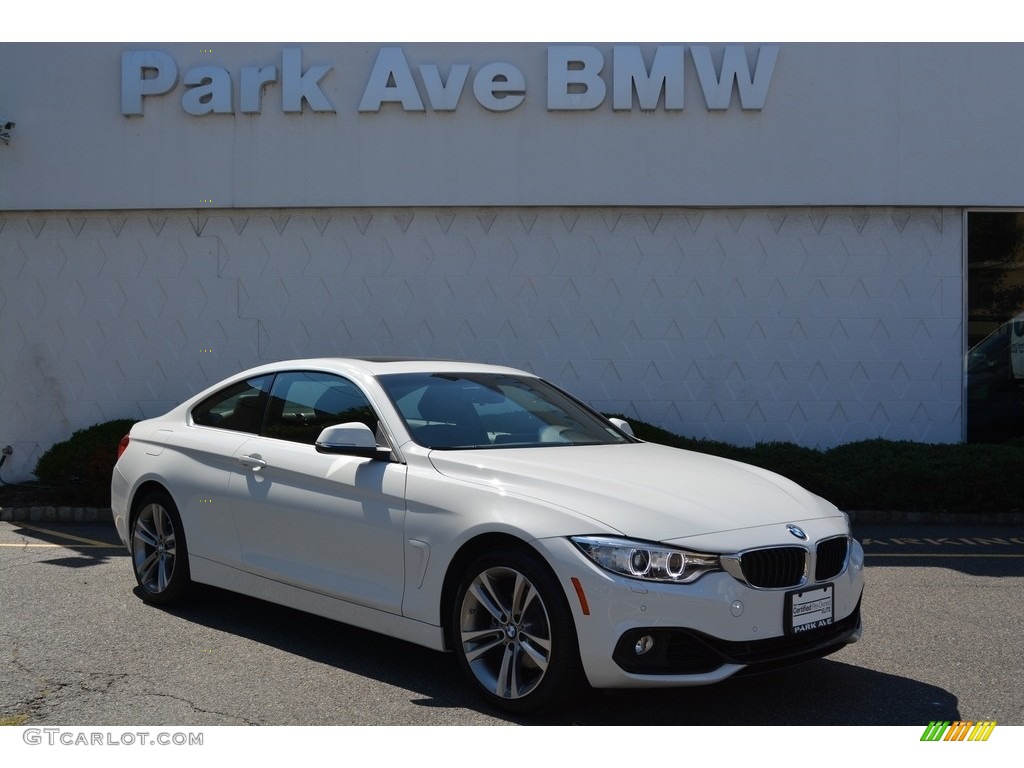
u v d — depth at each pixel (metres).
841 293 11.61
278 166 11.80
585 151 11.58
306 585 5.47
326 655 5.61
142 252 12.05
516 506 4.62
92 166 11.94
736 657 4.33
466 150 11.65
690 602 4.25
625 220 11.69
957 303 11.59
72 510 10.33
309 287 11.89
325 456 5.54
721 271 11.64
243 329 11.96
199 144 11.86
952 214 11.59
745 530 4.49
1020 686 5.14
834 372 11.61
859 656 5.65
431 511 4.90
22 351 12.14
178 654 5.60
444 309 11.80
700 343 11.66
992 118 11.48
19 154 11.99
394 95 11.60
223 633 6.02
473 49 11.66
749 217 11.66
